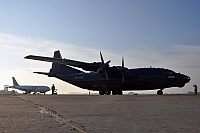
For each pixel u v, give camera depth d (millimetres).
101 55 40719
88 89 44688
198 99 19266
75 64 40594
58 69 48531
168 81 39594
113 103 14664
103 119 7371
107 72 41062
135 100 18172
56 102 15922
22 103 14844
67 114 8672
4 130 5512
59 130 5480
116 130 5508
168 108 10930
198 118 7477
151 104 13539
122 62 40781
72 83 45875
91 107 11680
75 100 18562
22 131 5375
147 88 41000
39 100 18641
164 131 5363
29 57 39281
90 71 41250
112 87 42000
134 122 6723
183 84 39750
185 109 10430
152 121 6895
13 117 7785
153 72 40312
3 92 120000
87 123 6551
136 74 40625
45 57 38906
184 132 5234
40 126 6020
